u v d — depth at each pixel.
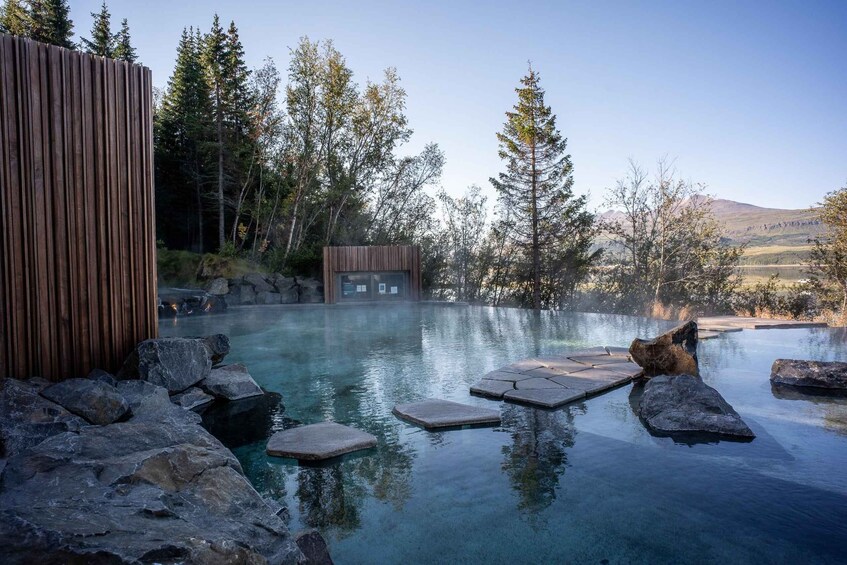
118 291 4.91
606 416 4.59
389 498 3.02
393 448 3.85
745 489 3.06
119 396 3.86
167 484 2.31
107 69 4.82
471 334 10.27
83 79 4.63
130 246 5.02
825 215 18.56
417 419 4.42
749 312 19.28
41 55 4.36
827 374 5.48
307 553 2.25
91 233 4.68
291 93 21.31
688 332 6.22
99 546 1.49
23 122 4.23
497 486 3.16
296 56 20.88
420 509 2.87
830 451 3.66
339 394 5.50
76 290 4.56
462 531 2.63
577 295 23.89
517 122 21.72
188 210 26.64
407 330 10.95
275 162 22.92
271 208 22.84
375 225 24.97
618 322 12.54
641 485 3.14
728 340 8.94
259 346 8.73
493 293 25.62
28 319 4.20
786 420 4.38
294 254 19.38
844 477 3.22
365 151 23.38
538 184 21.88
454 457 3.64
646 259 21.38
